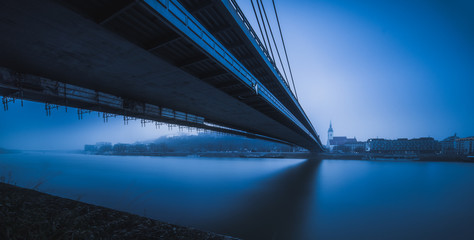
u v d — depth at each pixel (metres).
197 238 4.78
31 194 7.25
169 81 18.89
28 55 13.44
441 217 27.80
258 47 18.95
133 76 17.58
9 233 3.97
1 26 10.54
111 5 10.05
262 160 148.75
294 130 54.78
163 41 12.70
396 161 147.75
